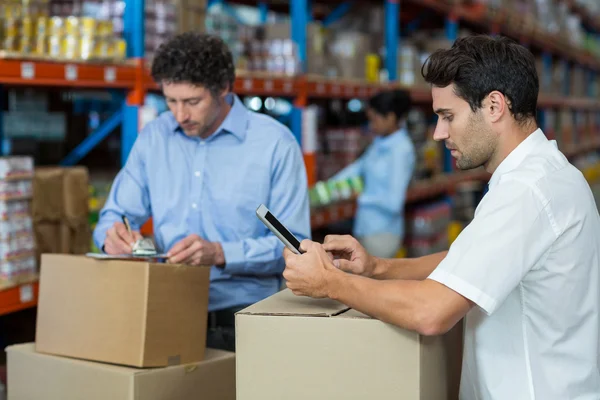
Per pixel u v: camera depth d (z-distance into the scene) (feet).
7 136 12.17
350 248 6.69
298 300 6.23
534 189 5.32
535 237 5.28
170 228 8.41
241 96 16.33
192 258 7.61
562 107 38.37
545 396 5.51
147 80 11.19
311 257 5.66
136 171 8.66
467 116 5.50
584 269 5.49
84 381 6.80
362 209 16.37
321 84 15.93
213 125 8.30
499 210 5.28
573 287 5.44
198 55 7.63
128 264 6.66
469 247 5.24
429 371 5.59
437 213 21.18
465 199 26.35
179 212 8.42
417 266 6.88
